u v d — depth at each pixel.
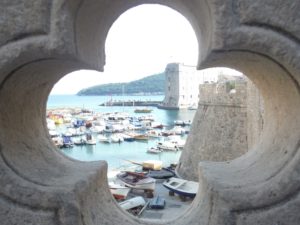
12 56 2.24
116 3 2.76
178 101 70.19
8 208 2.35
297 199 2.27
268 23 2.19
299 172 2.26
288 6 2.17
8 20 2.25
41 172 2.62
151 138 40.12
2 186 2.34
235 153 17.17
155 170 21.62
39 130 3.13
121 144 37.44
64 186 2.39
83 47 2.47
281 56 2.19
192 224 2.58
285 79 2.45
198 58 2.68
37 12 2.23
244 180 2.53
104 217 2.68
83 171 2.80
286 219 2.29
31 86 2.74
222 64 2.70
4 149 2.44
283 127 2.72
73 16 2.28
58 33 2.22
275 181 2.31
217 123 18.42
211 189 2.42
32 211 2.35
